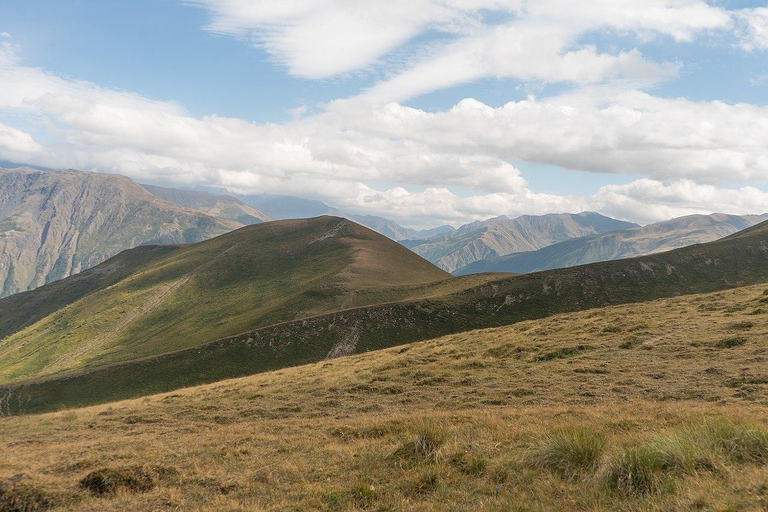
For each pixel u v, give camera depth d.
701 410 16.30
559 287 120.62
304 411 25.86
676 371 24.42
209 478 13.21
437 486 11.12
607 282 124.25
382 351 48.84
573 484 10.29
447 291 130.38
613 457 10.48
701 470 9.63
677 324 35.56
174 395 38.72
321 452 15.55
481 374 29.98
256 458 15.45
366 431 18.06
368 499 10.73
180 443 18.86
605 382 24.23
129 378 93.88
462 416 18.94
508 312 108.69
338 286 153.75
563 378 26.16
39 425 30.42
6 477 13.22
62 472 14.63
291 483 12.55
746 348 26.52
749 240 151.75
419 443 14.16
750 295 43.12
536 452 12.21
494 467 11.90
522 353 34.56
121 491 12.30
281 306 144.75
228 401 31.58
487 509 9.31
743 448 10.59
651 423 14.98
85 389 92.62
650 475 9.52
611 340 33.78
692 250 145.88
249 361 94.25
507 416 18.52
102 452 18.22
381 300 140.00
